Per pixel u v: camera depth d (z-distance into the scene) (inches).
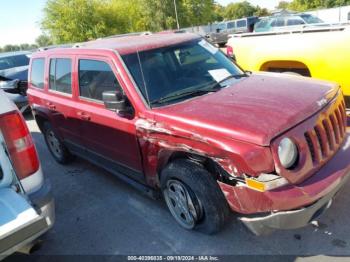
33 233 89.6
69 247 135.7
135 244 131.4
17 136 108.2
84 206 164.6
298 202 99.2
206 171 116.6
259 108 113.2
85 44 176.2
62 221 154.4
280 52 214.1
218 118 110.7
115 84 143.4
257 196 100.8
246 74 159.3
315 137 109.3
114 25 1382.9
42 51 212.8
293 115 107.5
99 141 162.1
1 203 95.0
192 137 112.4
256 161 98.5
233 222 133.4
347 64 186.5
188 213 127.6
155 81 139.0
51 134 215.5
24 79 392.5
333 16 1175.0
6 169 103.2
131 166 149.3
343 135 126.4
